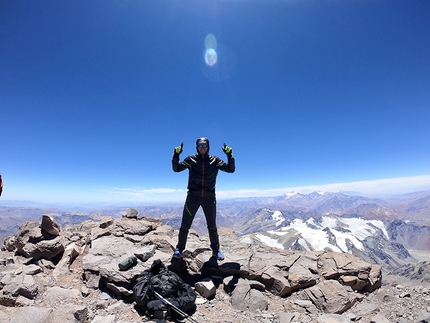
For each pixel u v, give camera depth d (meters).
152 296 2.95
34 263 4.04
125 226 5.18
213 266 3.83
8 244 4.67
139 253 3.89
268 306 3.26
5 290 3.02
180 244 3.85
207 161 3.77
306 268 3.93
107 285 3.33
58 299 3.13
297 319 2.94
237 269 3.72
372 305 3.29
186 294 3.03
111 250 4.10
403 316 3.03
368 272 3.77
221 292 3.49
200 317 2.91
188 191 3.85
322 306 3.21
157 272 3.38
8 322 2.47
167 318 2.80
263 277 3.65
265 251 4.56
